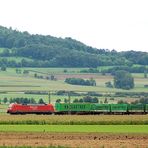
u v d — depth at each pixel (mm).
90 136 162500
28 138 158000
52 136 162500
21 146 137625
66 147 136250
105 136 162375
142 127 194750
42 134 167875
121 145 142125
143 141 151125
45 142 148625
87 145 141625
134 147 138250
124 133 170125
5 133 170500
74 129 185125
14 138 158125
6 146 137625
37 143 146375
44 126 199750
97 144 143875
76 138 158125
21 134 167625
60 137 160125
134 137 160250
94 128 189625
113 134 167125
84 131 177000
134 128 189750
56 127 194375
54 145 141250
